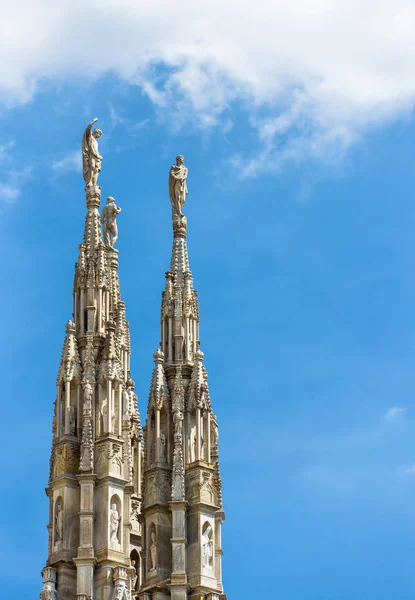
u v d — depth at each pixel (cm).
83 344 5950
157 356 6031
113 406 5812
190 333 6112
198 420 5922
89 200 6278
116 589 5512
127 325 6606
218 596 5709
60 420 5800
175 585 5628
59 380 5859
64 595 5534
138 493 6316
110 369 5853
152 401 5972
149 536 5788
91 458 5678
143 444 6406
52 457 5769
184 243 6291
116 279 6550
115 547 5594
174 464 5816
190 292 6181
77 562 5525
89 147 6366
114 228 6562
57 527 5628
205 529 5772
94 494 5666
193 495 5812
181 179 6366
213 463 6009
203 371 6012
